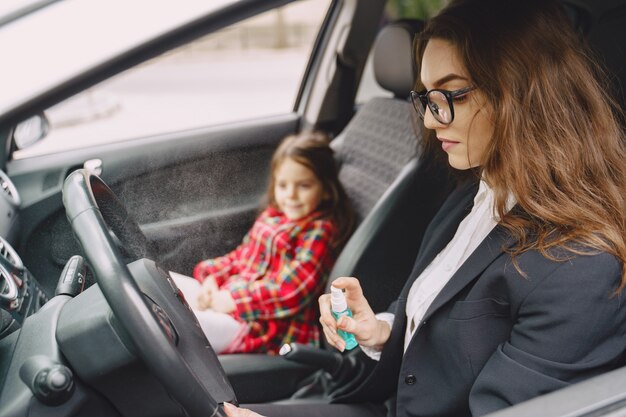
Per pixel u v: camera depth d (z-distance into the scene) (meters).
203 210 1.67
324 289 1.79
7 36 0.91
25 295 1.08
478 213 1.13
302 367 1.52
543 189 0.94
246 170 1.89
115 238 0.96
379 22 2.25
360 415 1.32
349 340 1.18
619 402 0.78
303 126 2.28
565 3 1.47
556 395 0.79
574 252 0.91
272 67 4.25
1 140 1.69
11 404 0.86
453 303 1.06
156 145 1.79
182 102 3.88
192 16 1.02
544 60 0.93
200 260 1.65
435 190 1.70
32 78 0.91
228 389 0.98
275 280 1.73
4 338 0.97
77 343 0.89
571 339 0.91
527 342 0.95
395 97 2.01
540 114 0.94
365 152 2.00
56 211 1.49
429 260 1.22
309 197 1.82
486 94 0.95
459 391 1.07
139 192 1.56
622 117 1.16
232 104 3.84
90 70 0.94
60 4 0.95
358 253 1.65
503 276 0.98
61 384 0.85
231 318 1.60
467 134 0.99
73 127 2.45
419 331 1.10
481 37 0.94
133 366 0.89
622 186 0.98
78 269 1.10
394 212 1.67
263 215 1.83
